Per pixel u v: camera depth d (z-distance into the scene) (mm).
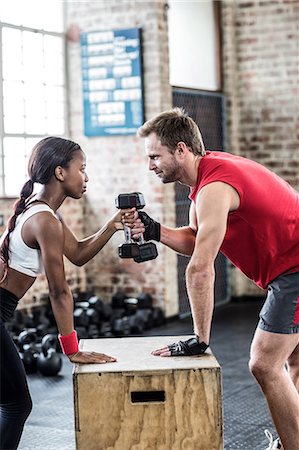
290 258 3557
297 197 3674
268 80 9273
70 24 8500
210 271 3273
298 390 3836
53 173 3398
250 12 9266
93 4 8352
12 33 7875
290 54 9164
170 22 8992
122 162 8375
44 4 8281
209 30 9312
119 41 8234
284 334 3516
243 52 9336
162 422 3146
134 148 8297
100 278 8586
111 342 3674
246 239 3564
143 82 8211
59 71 8492
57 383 6098
